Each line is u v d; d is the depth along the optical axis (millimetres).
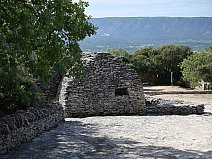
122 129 20516
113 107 26953
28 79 20141
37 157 13984
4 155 14234
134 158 13844
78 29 13711
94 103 26547
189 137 18203
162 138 17969
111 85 27047
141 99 27516
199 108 28328
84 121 23578
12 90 17250
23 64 13297
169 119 24547
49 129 20281
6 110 17844
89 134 18922
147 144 16500
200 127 21203
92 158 13867
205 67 50969
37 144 16344
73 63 14516
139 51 66875
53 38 12500
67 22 13469
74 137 18062
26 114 17375
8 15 10961
